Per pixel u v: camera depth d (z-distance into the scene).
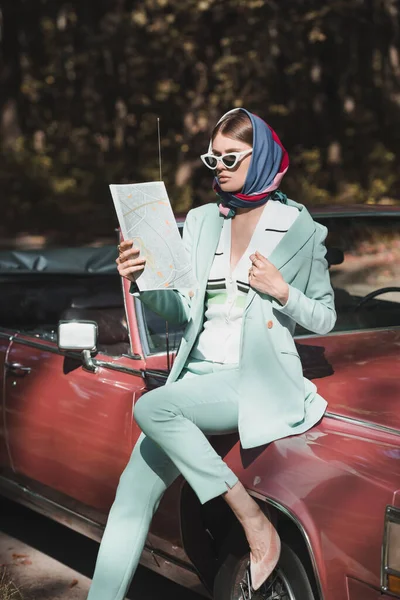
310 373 4.08
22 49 31.81
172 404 3.50
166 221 3.54
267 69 27.31
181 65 28.41
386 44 29.17
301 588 3.47
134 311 4.52
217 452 3.71
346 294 5.08
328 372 4.07
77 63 30.94
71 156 31.84
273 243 3.61
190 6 25.55
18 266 6.86
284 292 3.43
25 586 4.99
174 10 26.48
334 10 26.42
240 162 3.55
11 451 5.23
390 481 3.16
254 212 3.66
